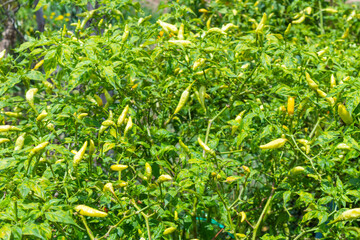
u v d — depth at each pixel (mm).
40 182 1435
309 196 1542
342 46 2924
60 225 1450
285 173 1896
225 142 2395
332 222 1412
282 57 2111
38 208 1276
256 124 2027
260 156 2098
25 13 4898
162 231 1480
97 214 1301
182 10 2357
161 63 2250
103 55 1823
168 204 1638
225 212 1738
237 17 3443
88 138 1817
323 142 1578
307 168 1914
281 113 1932
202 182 1563
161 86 2096
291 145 1683
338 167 1885
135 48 1821
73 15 4305
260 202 2125
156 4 6367
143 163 1744
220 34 1971
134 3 2406
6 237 1067
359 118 1668
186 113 2514
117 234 1534
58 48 1580
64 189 1602
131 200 1614
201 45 1862
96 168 1813
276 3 3809
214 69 2092
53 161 1812
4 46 4457
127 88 2027
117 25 2303
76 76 1590
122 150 1860
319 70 1961
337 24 3652
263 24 1775
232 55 2033
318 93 1695
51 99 2045
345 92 1562
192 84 1837
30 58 1758
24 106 2074
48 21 4965
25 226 1133
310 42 3363
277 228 2236
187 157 1937
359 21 3545
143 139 2033
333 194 1502
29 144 1553
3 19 4492
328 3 3963
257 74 1933
